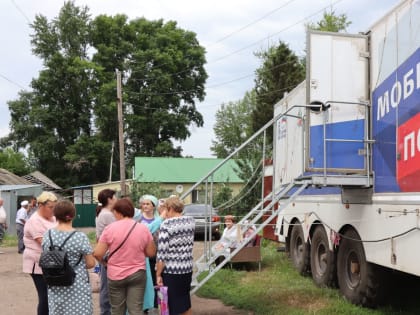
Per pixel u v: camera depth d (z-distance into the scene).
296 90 9.56
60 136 53.19
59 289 4.80
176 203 5.84
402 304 7.05
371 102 6.79
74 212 5.00
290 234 11.01
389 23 6.28
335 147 6.79
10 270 11.88
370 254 6.57
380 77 6.51
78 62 49.59
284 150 10.35
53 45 53.34
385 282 6.77
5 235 20.80
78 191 44.00
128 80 49.16
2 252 15.87
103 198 6.39
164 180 36.88
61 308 4.79
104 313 6.38
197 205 20.11
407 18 5.79
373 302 6.86
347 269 7.50
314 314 6.80
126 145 50.44
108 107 46.12
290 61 35.09
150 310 6.36
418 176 5.40
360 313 6.75
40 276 5.71
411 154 5.57
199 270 7.21
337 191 7.83
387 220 6.11
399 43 5.98
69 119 52.16
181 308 5.77
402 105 5.85
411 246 5.53
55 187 38.22
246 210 20.80
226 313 7.28
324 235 8.53
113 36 49.72
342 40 6.94
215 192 25.09
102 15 49.97
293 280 9.45
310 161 6.79
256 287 8.80
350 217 7.25
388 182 6.12
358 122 6.85
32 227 5.69
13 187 23.05
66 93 51.69
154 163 39.03
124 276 5.28
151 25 50.94
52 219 5.84
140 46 49.91
